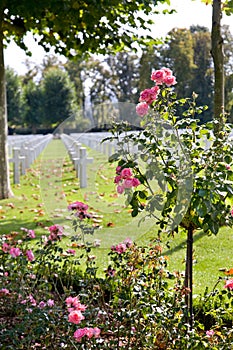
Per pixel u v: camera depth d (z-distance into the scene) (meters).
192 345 2.77
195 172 3.15
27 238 4.01
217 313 3.25
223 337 2.91
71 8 7.75
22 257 3.59
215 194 3.03
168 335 2.85
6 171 9.80
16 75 46.53
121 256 3.39
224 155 3.21
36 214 8.12
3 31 9.45
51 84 44.53
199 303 3.51
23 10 7.52
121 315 2.88
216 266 4.90
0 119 9.55
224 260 5.08
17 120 46.62
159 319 2.81
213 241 5.87
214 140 3.23
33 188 11.40
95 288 3.41
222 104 6.34
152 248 3.30
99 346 2.80
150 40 9.83
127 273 3.28
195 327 3.16
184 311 2.93
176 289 3.08
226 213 3.16
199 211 2.99
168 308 2.95
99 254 5.28
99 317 3.23
